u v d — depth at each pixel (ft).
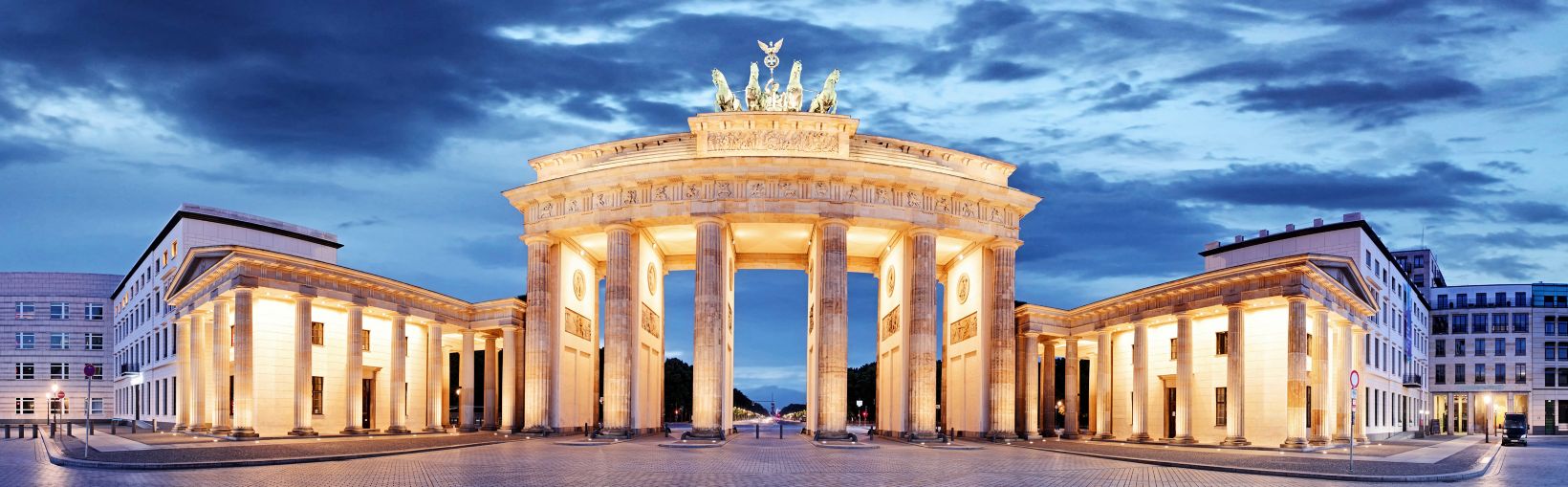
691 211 240.94
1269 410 246.47
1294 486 131.85
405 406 294.87
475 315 304.50
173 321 301.43
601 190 253.03
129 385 403.13
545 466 150.92
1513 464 197.67
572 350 275.18
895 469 153.28
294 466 148.56
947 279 306.55
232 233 337.93
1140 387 270.26
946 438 235.40
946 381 300.61
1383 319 354.33
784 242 297.94
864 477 137.80
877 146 257.34
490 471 141.28
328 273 250.98
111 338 485.15
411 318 283.59
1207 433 263.29
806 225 259.39
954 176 252.21
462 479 128.36
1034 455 190.90
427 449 186.29
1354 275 260.01
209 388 261.65
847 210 242.78
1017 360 298.15
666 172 242.17
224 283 241.35
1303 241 340.18
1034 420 287.48
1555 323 538.88
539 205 264.11
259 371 251.60
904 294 254.06
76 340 481.46
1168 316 262.26
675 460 166.50
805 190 241.96
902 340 254.68
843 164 240.94
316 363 266.16
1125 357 301.02
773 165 239.09
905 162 258.98
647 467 151.23
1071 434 298.56
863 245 289.12
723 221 242.78
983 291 268.62
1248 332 255.09
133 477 129.29
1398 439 344.49
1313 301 237.04
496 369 315.17
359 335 261.65
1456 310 547.49
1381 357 344.08
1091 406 319.47
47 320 479.00
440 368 290.97
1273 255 349.61
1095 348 322.55
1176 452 208.13
